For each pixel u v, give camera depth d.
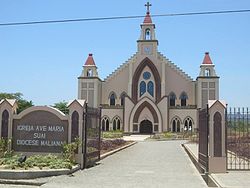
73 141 18.31
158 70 76.88
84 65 77.69
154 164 20.67
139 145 41.09
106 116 76.12
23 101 80.00
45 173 15.16
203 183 14.23
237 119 17.25
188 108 74.69
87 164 18.81
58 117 18.64
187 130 71.69
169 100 77.06
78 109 18.44
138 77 77.19
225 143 16.36
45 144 18.64
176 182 14.35
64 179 14.63
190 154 25.30
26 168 15.59
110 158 24.05
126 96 74.75
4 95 80.31
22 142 18.86
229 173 15.95
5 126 19.02
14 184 13.91
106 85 79.19
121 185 13.49
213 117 16.48
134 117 74.00
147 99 74.00
